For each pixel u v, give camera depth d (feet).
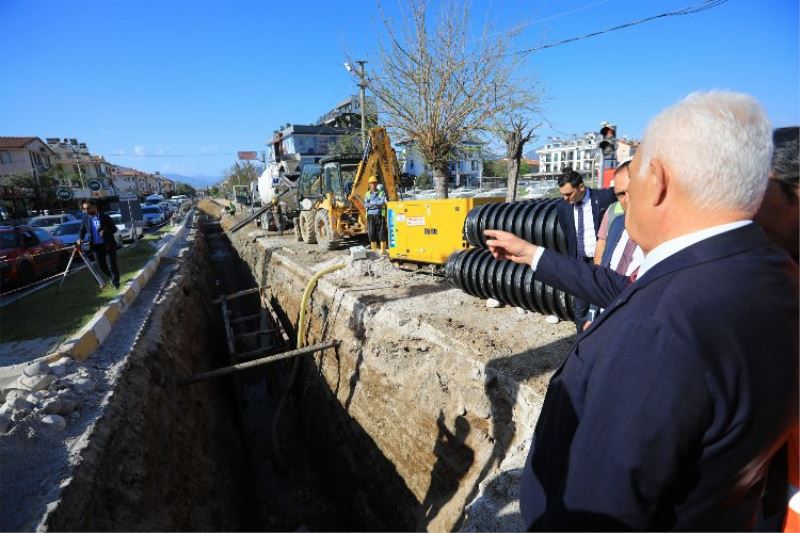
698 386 2.96
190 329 29.68
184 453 17.12
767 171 3.32
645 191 3.86
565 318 19.10
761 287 3.13
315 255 41.57
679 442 3.04
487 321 19.95
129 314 24.54
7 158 131.13
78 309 23.44
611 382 3.28
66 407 13.67
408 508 17.98
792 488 3.93
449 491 16.14
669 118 3.63
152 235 67.87
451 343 18.30
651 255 3.81
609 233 11.23
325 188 44.93
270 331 36.24
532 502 4.23
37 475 10.89
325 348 24.98
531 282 19.43
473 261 22.21
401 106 40.68
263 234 67.67
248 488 22.63
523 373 15.14
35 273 34.47
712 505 3.33
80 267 39.91
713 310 3.03
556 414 4.04
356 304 24.54
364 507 20.80
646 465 3.08
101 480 11.60
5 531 9.14
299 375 31.96
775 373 3.05
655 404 3.03
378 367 20.90
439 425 16.93
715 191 3.28
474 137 41.73
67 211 102.17
